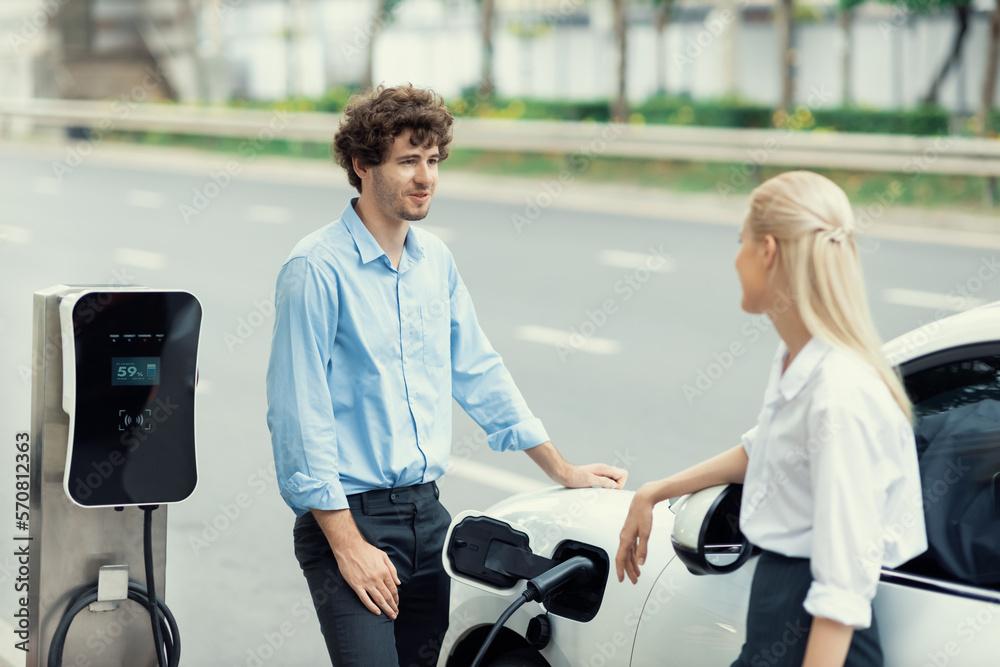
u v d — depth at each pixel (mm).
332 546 2512
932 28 22109
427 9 28625
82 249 12156
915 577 1888
